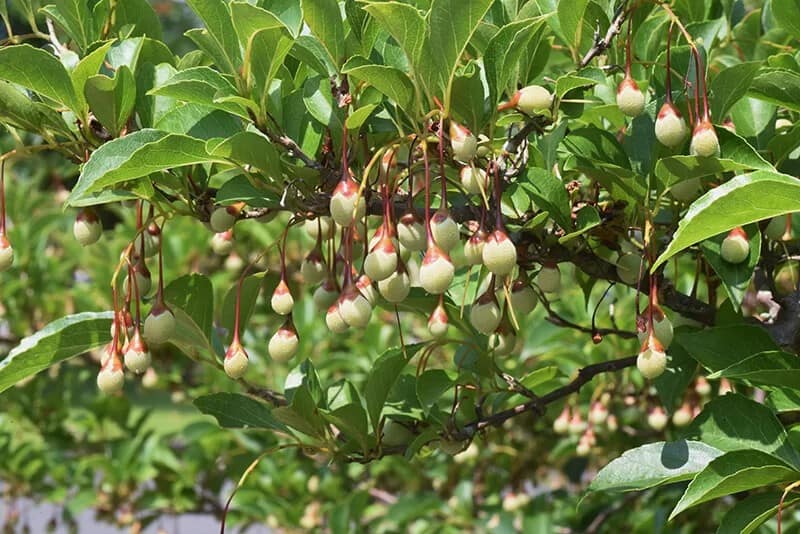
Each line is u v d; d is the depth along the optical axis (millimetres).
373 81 722
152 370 1408
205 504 1423
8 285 1504
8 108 756
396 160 772
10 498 1494
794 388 757
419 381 829
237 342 789
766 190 682
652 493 1204
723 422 764
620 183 766
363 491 1234
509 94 770
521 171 773
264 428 845
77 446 1521
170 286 813
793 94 789
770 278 810
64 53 787
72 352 798
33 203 1798
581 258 793
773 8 828
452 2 707
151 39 789
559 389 848
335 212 727
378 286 754
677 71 793
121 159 724
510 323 840
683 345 783
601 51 767
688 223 692
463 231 853
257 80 742
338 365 1258
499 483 1350
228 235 821
